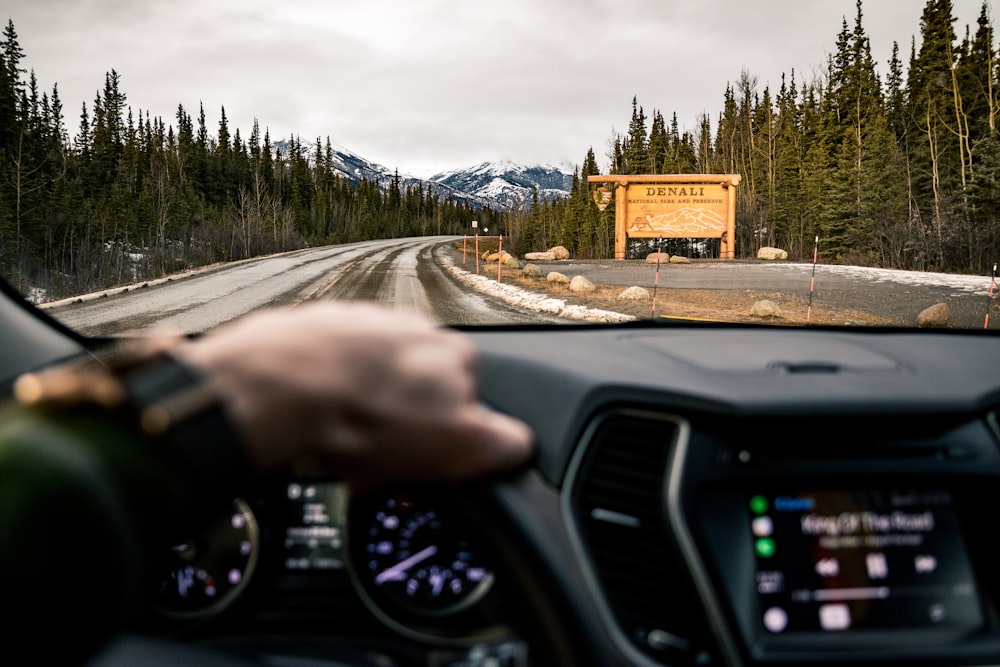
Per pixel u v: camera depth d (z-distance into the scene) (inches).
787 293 753.6
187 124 4672.7
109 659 27.5
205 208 3577.8
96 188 3331.7
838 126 2357.3
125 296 835.4
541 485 40.2
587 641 35.2
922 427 41.4
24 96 2615.7
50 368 59.2
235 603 55.6
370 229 5413.4
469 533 34.9
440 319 535.5
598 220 2640.3
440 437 13.1
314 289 905.5
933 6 2059.5
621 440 40.8
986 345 60.9
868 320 558.6
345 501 54.4
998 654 36.5
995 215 1211.2
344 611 54.6
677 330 67.6
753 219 2209.6
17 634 10.0
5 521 9.8
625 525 38.9
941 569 38.4
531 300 665.6
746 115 2849.4
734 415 39.5
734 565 37.4
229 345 12.6
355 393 12.4
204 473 11.2
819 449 40.2
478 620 51.6
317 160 5910.4
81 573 10.0
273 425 12.0
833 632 36.8
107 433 10.6
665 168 3016.7
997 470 40.1
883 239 1521.9
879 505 39.4
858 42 2551.7
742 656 36.1
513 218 3275.1
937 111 1790.1
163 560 11.9
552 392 44.4
